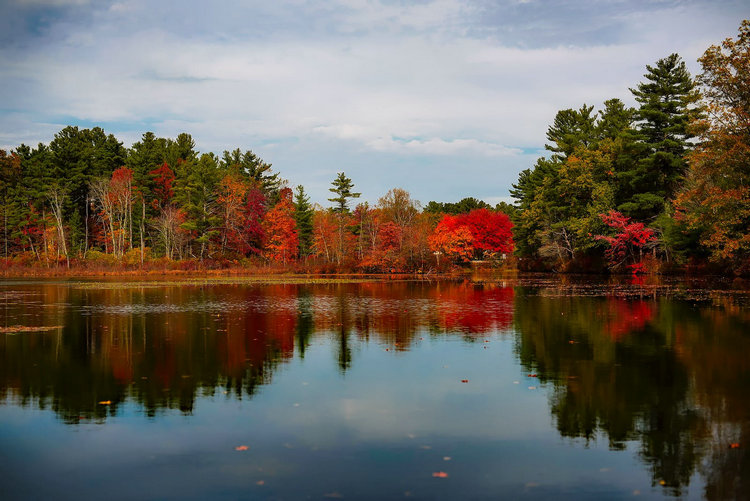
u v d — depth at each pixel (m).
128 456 8.20
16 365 14.43
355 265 79.00
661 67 60.47
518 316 24.41
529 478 7.37
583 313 25.19
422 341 17.98
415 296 36.31
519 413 10.19
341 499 6.75
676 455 8.16
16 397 11.39
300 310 27.59
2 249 93.62
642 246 64.12
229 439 8.88
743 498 6.79
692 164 49.28
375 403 10.86
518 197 108.62
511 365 14.24
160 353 16.02
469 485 7.16
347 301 32.72
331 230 87.31
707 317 23.06
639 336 18.48
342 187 104.44
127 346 17.17
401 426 9.48
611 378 12.76
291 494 6.91
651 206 60.25
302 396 11.39
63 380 12.81
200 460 8.02
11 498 6.84
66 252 83.19
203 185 90.44
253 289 44.31
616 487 7.12
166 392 11.74
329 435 9.05
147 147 110.69
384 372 13.53
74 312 26.64
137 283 53.03
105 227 96.50
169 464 7.89
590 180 66.50
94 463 7.95
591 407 10.52
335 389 11.95
